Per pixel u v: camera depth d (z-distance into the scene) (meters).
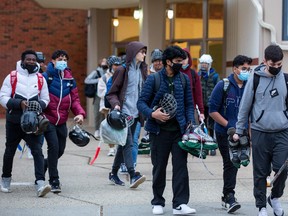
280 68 9.95
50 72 12.51
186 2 27.44
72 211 11.05
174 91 10.48
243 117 10.32
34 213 10.87
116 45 30.53
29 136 12.22
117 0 27.09
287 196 12.39
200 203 11.82
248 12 20.28
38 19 32.84
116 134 12.54
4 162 12.56
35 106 11.77
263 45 18.09
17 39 32.72
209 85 18.09
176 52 10.41
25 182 13.88
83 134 13.06
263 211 10.20
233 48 22.72
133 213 10.91
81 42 33.41
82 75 33.50
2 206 11.40
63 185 13.57
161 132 10.52
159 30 23.66
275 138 10.13
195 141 10.23
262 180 10.26
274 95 9.98
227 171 11.07
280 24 17.88
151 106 10.61
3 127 27.86
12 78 12.07
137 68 13.34
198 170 15.60
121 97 13.14
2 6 32.50
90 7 29.66
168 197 12.37
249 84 10.15
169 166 16.03
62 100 12.56
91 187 13.34
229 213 10.94
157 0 23.58
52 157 12.54
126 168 14.38
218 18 26.44
